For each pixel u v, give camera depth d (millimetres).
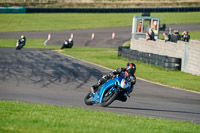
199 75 74062
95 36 169750
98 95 35438
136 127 23156
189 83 63500
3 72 68188
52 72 70438
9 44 139375
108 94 34969
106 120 25703
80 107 36406
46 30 186375
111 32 181750
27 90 50125
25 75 65438
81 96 46844
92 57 104125
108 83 34438
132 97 47375
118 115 29641
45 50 121375
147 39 102688
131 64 33531
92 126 21828
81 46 142250
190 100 47688
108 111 34219
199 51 73938
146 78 67688
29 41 152250
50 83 57594
